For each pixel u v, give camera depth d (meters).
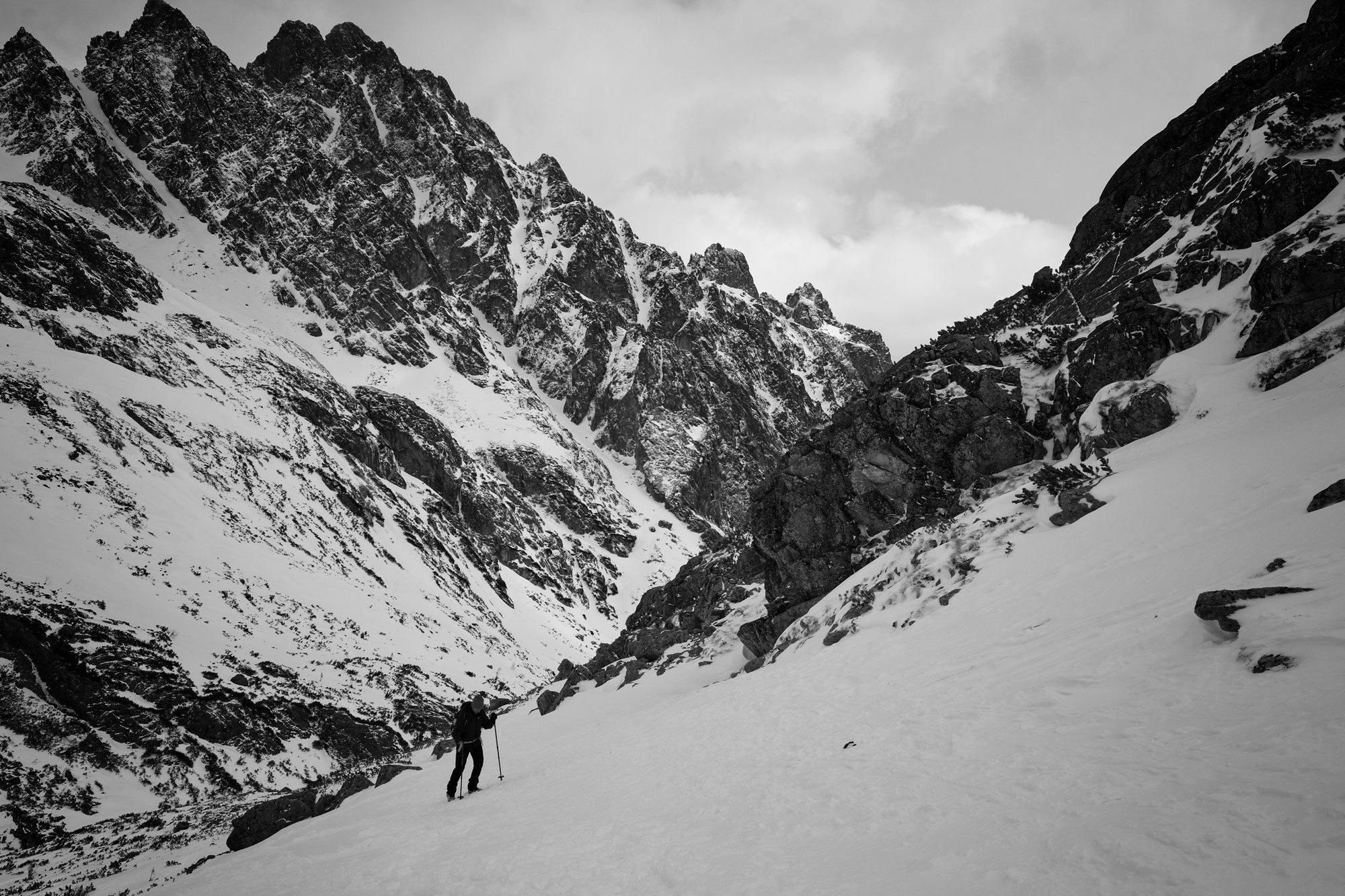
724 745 13.07
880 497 27.11
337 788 27.95
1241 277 21.94
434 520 117.44
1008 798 6.97
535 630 108.56
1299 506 11.48
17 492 55.16
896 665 14.34
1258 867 4.82
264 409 98.44
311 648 60.50
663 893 7.15
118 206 158.12
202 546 64.19
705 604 41.31
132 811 38.94
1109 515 15.65
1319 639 7.65
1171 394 20.16
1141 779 6.50
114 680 45.44
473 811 13.80
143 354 88.56
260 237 172.00
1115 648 9.99
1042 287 34.66
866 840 7.05
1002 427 25.30
